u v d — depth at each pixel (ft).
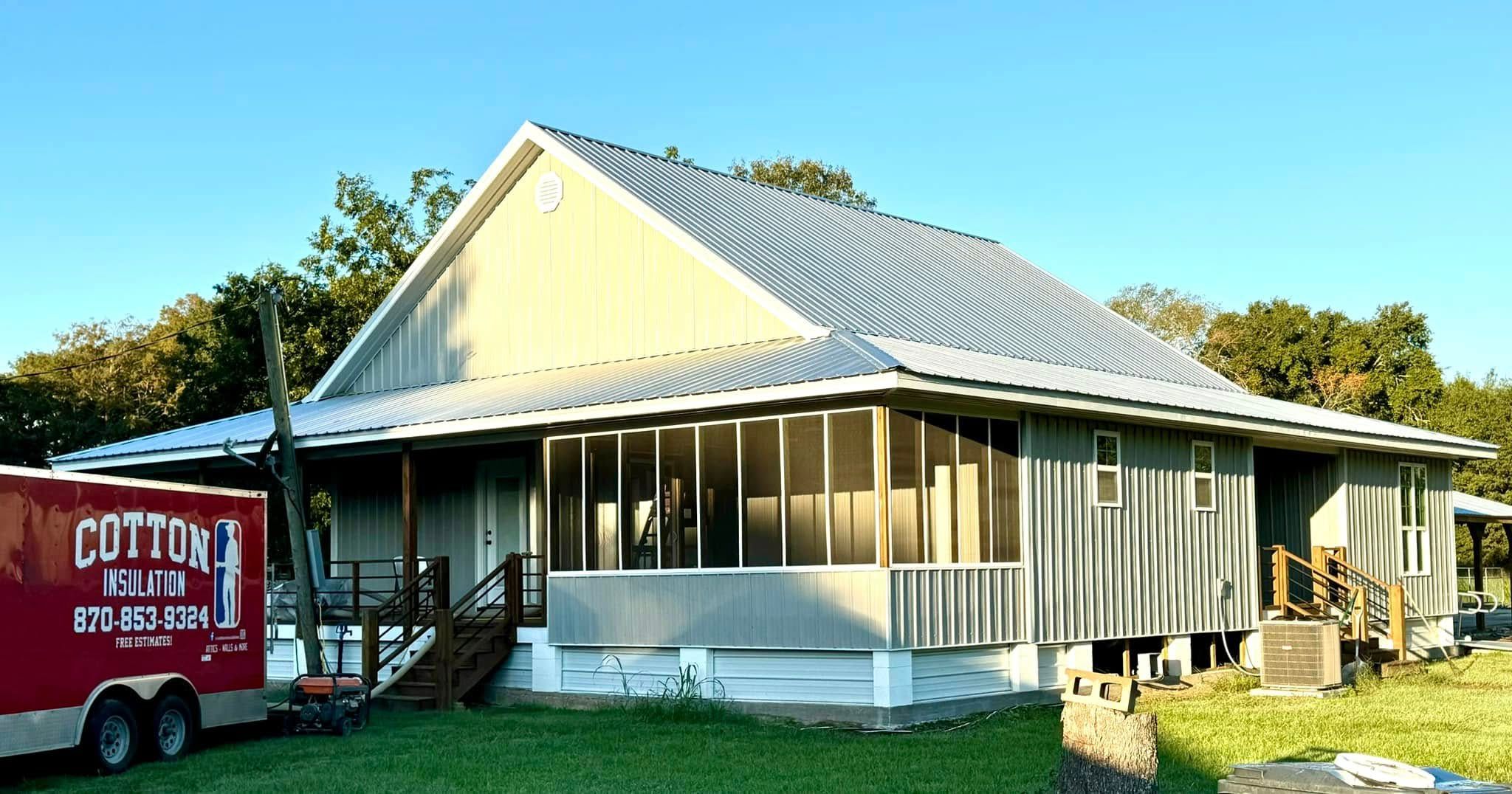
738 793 46.26
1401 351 205.36
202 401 142.00
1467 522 130.00
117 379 222.48
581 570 72.13
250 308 140.97
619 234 82.58
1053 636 69.82
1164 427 79.25
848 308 77.20
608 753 54.80
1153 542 77.61
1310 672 74.59
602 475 71.61
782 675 65.05
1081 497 72.64
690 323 78.54
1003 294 99.04
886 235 101.04
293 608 83.61
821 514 63.57
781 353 69.62
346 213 152.87
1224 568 83.41
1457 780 32.68
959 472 65.82
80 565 50.85
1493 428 204.13
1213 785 46.85
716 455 67.21
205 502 56.85
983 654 67.00
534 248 87.10
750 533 65.82
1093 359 91.35
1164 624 77.56
